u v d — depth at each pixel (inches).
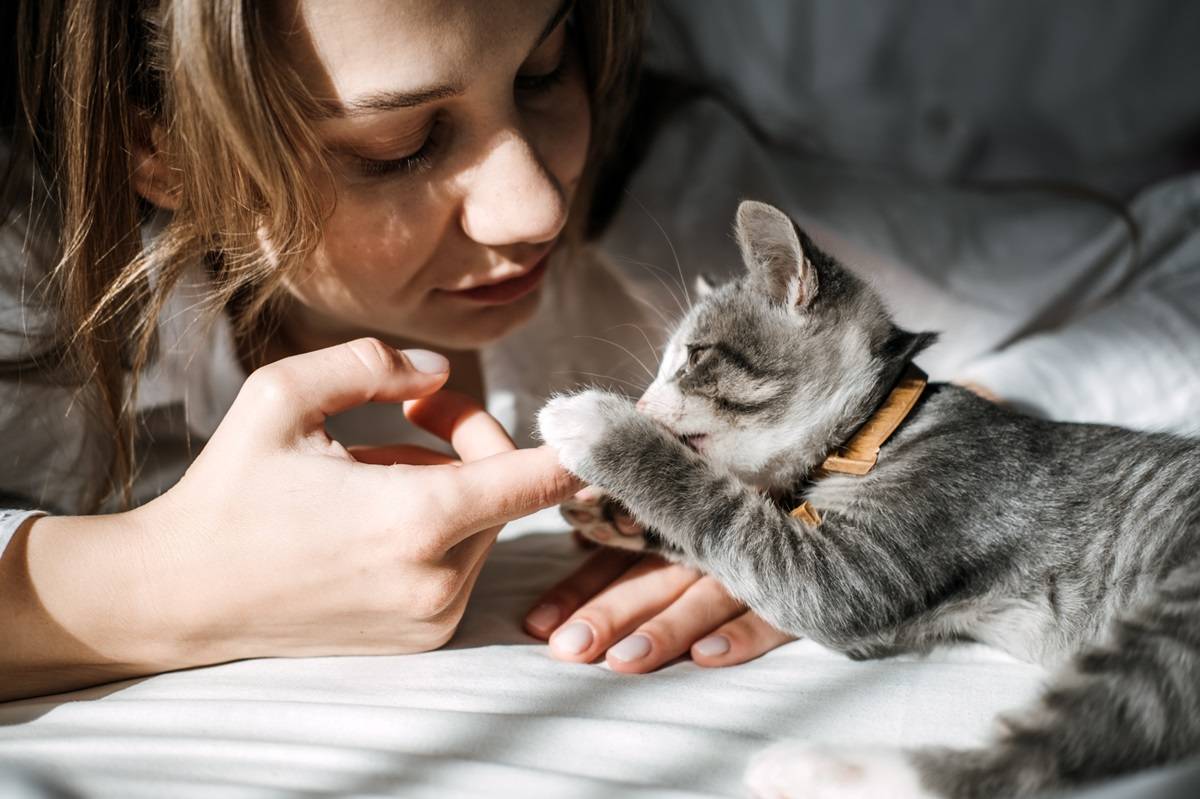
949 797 16.4
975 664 20.1
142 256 22.0
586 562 22.3
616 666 19.7
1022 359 27.1
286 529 18.9
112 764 16.9
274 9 19.6
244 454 19.1
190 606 19.1
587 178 27.0
